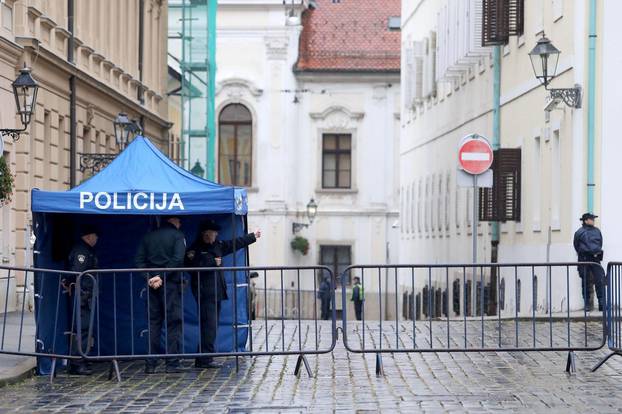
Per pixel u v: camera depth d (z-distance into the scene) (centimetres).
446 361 2512
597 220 3881
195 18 7519
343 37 10012
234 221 2455
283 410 1834
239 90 9856
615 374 2255
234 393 2050
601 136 3881
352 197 9906
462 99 5938
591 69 3894
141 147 2456
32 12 4175
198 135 7544
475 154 3650
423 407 1847
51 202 2341
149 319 2339
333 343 2295
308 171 9931
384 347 2708
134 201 2356
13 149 4062
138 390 2117
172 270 2328
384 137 9912
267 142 9825
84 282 2306
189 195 2370
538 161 4522
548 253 4284
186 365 2495
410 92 7831
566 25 4103
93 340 2506
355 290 7000
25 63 4062
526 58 4650
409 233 7962
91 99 5131
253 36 9831
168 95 7188
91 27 5144
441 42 6194
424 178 7256
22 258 4147
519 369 2350
